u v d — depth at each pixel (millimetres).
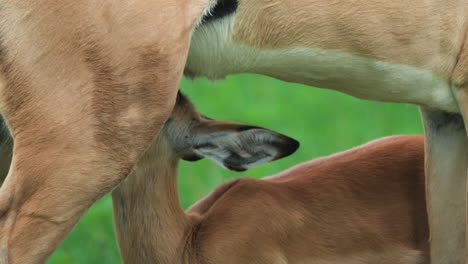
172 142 15164
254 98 26594
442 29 13289
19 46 11586
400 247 16078
